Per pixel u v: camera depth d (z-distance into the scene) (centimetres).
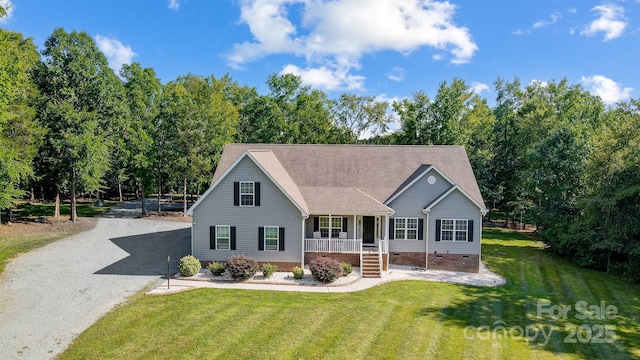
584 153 3409
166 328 1574
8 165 3016
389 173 2906
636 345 1580
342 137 5450
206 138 4450
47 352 1362
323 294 2045
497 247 3500
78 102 3884
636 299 2184
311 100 5688
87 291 1972
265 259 2464
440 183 2691
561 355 1473
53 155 3684
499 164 4709
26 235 3241
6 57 2627
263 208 2442
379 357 1405
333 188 2777
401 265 2719
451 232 2667
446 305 1939
